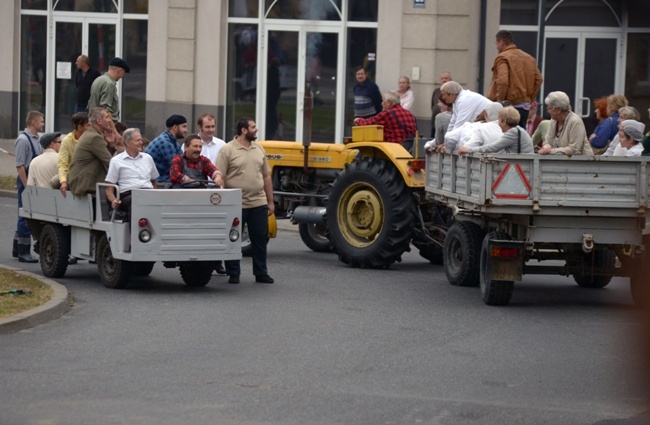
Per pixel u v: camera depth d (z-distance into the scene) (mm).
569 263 12648
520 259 12039
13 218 19156
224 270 14406
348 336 10539
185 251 12555
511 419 7875
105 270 13000
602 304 12672
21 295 11750
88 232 13273
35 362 9164
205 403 8047
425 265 15977
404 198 15016
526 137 12789
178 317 11227
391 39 23891
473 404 8234
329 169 16703
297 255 16594
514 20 24016
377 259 15133
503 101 15461
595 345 10344
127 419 7602
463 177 12727
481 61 23688
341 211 15555
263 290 13102
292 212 16922
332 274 14648
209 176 13477
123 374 8812
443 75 21344
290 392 8414
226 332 10547
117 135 13867
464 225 13719
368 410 7988
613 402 8367
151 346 9859
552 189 11789
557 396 8523
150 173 13102
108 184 12742
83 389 8336
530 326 11227
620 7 24078
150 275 14125
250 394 8328
